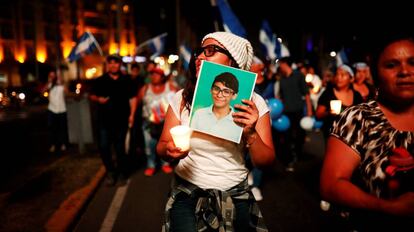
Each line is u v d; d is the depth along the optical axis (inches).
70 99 331.9
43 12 1971.0
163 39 570.6
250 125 74.0
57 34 1301.7
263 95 238.1
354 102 174.4
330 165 60.3
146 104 241.8
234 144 80.3
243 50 84.3
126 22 2352.4
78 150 318.0
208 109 77.0
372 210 54.7
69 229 154.9
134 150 295.9
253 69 207.5
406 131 55.7
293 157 256.1
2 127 518.3
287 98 245.1
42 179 222.8
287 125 233.6
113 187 221.0
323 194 61.1
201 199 80.0
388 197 55.2
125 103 218.5
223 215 77.8
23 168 254.7
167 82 241.1
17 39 1894.7
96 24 2229.3
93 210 182.9
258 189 195.3
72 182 216.4
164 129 85.7
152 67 237.3
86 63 1918.1
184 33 1776.6
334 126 61.6
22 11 1893.5
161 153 83.8
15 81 1771.7
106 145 217.8
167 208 81.8
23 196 189.8
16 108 842.2
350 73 173.2
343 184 57.8
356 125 58.7
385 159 56.0
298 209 179.9
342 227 153.1
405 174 52.9
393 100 57.1
